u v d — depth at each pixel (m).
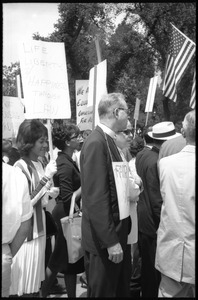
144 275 4.20
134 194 3.51
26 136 3.38
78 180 4.21
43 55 3.79
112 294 3.20
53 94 3.83
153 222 4.09
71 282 4.26
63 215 4.16
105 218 3.02
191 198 3.02
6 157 4.34
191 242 3.04
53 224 3.62
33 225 3.32
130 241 3.55
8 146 4.34
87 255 3.34
